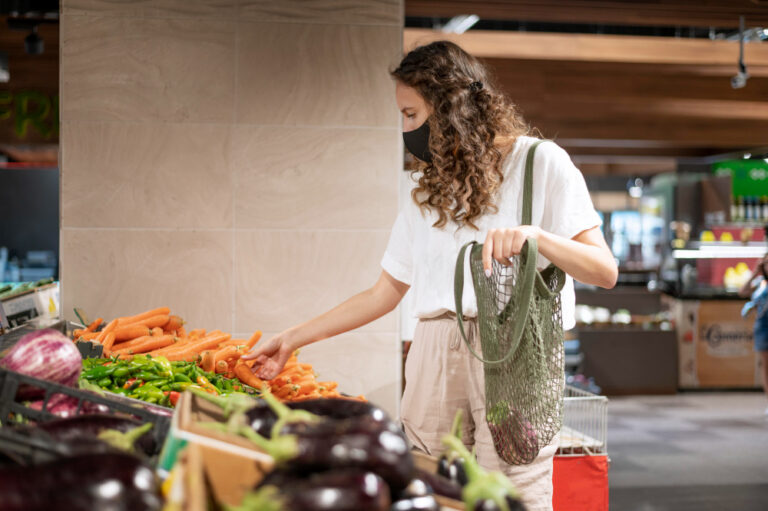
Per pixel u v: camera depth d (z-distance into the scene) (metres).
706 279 9.38
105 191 3.33
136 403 1.48
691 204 9.77
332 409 1.03
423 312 1.86
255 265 3.40
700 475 5.10
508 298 1.67
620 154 9.33
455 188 1.78
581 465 2.90
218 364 2.38
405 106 1.85
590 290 8.93
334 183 3.44
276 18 3.40
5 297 2.60
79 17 3.30
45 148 5.47
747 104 8.01
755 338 7.66
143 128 3.34
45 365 1.39
